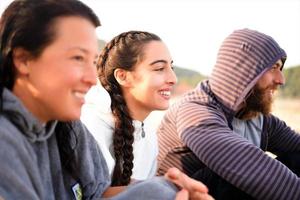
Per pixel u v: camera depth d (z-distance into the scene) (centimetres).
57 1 151
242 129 285
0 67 151
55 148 173
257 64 260
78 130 182
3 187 145
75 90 152
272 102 285
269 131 311
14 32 147
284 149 320
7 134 147
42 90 150
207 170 260
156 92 261
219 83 266
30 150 154
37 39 146
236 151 233
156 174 284
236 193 247
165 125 283
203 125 248
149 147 272
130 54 259
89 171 185
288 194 227
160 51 260
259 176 227
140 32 268
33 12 148
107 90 260
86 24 154
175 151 275
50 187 165
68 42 149
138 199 166
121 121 249
